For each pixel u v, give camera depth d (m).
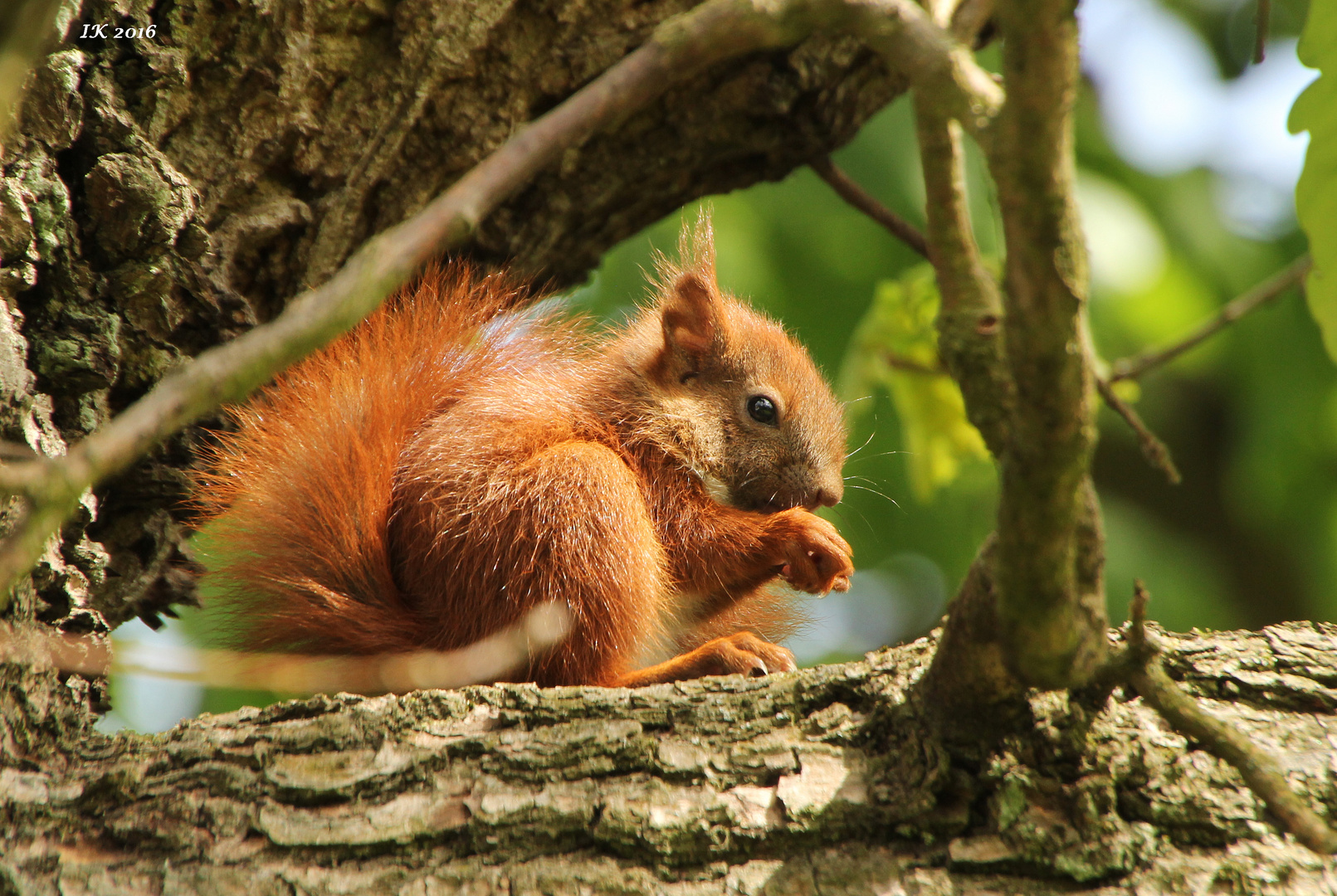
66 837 4.11
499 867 4.08
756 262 11.09
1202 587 12.46
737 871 4.09
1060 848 3.98
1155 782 4.07
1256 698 4.33
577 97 2.62
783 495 8.00
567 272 7.97
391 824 4.13
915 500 11.63
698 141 7.23
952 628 3.91
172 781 4.24
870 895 3.97
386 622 6.28
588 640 6.29
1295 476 12.13
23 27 2.31
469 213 2.49
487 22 6.37
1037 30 2.46
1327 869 3.93
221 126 6.08
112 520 6.20
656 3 6.66
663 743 4.34
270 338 2.41
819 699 4.44
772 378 8.11
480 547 6.37
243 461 6.48
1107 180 11.76
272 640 6.37
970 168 10.38
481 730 4.39
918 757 4.18
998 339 3.58
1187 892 3.90
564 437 7.25
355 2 6.14
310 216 6.38
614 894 4.00
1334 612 12.38
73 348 5.36
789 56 6.94
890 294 8.66
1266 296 5.48
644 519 6.83
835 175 7.86
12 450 3.28
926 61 2.75
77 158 5.53
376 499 6.46
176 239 5.71
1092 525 3.47
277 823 4.12
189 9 5.84
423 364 7.04
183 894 3.95
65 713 4.49
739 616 8.28
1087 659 3.55
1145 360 5.64
